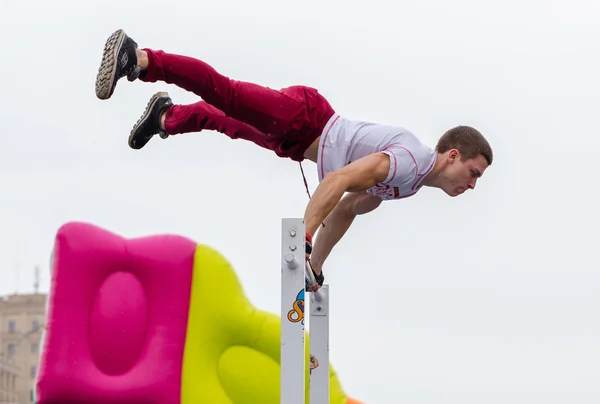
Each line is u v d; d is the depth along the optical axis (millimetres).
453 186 8102
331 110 8094
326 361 9734
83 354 12039
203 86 7516
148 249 12469
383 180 7609
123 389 11945
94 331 12133
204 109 8375
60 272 12211
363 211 8773
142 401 12000
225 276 12430
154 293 12359
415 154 7734
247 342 12320
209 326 12250
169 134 8578
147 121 8453
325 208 7156
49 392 11883
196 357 12172
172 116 8438
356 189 7453
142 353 12180
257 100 7648
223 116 8344
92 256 12305
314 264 9062
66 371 11891
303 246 6746
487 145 8062
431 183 8109
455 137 8023
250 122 7781
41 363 11953
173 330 12227
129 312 12219
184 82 7512
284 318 6746
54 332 12023
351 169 7371
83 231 12406
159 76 7480
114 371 12094
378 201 8648
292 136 7938
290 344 6723
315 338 9773
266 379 12195
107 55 7199
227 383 12172
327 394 9680
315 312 9797
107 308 12195
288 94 7867
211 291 12328
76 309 12133
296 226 6766
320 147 7965
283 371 6711
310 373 9742
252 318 12320
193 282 12398
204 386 12086
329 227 8938
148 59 7410
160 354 12117
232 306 12312
